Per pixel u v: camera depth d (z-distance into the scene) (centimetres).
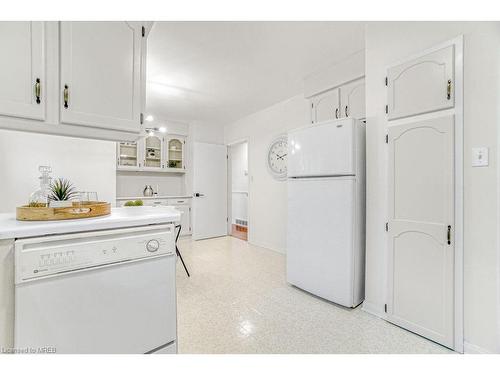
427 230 161
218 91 334
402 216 175
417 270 167
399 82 176
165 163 484
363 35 212
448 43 152
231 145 519
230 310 205
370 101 198
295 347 157
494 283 136
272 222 400
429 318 161
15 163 176
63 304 84
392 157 181
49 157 188
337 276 210
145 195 476
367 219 202
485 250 139
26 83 112
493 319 137
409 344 158
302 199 239
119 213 115
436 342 158
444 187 153
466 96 146
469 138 144
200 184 482
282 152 380
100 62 131
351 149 202
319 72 280
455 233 149
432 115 160
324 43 224
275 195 394
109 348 93
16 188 176
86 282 88
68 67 121
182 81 301
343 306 210
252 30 203
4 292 76
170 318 108
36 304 79
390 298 184
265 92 338
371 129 198
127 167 438
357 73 244
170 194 516
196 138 486
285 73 283
